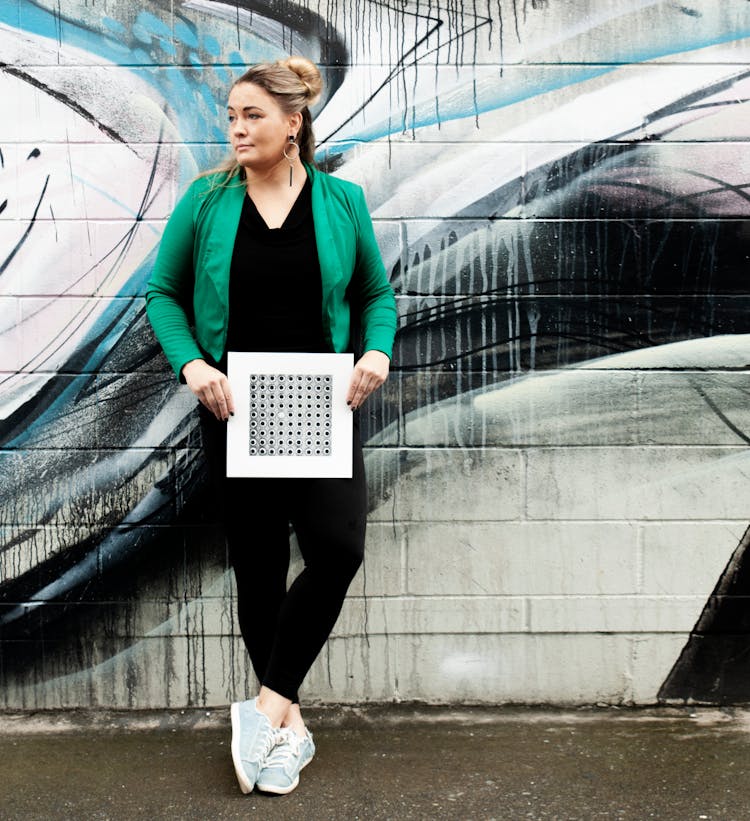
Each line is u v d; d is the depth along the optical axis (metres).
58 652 2.55
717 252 2.51
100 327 2.51
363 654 2.56
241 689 2.56
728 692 2.55
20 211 2.49
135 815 2.00
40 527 2.53
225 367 2.06
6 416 2.51
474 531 2.55
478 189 2.50
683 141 2.49
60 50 2.46
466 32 2.47
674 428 2.53
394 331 2.12
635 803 2.05
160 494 2.53
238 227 2.02
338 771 2.20
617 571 2.55
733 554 2.55
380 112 2.48
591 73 2.48
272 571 2.19
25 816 2.00
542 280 2.51
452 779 2.16
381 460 2.53
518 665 2.56
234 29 2.46
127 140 2.48
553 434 2.53
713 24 2.46
